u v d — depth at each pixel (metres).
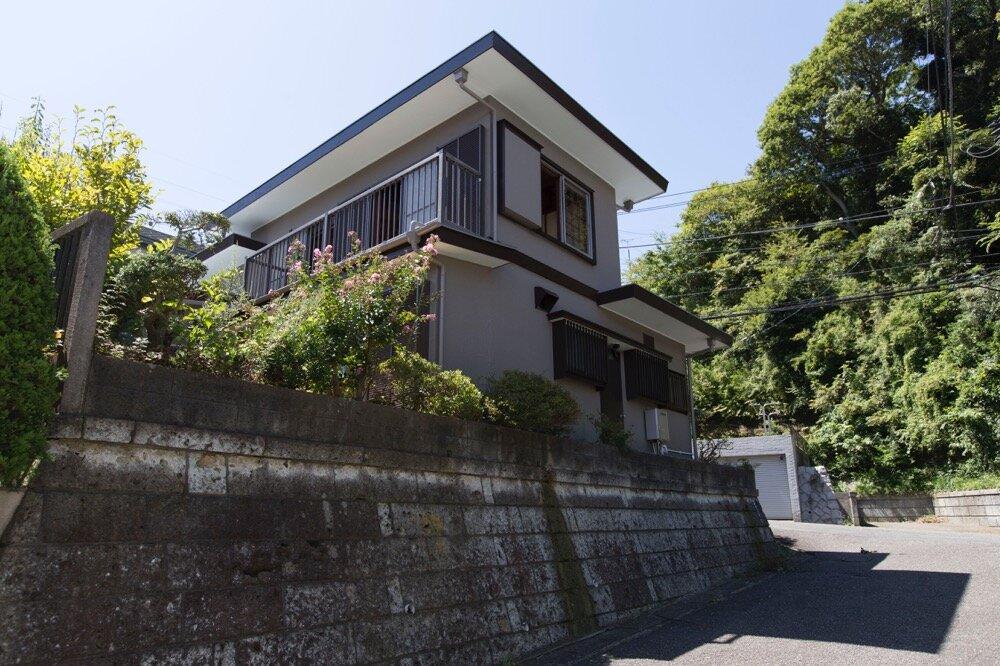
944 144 23.45
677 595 8.01
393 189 9.45
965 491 18.09
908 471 22.06
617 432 9.11
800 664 5.11
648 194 13.45
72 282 3.79
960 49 28.12
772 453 21.28
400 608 4.66
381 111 10.36
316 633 4.06
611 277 12.22
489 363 9.02
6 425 3.09
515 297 9.73
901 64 30.19
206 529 3.81
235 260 12.35
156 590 3.45
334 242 9.98
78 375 3.47
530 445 6.70
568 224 11.42
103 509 3.42
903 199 25.92
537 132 10.97
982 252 23.52
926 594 7.67
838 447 23.95
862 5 30.89
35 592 3.04
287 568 4.11
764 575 9.85
